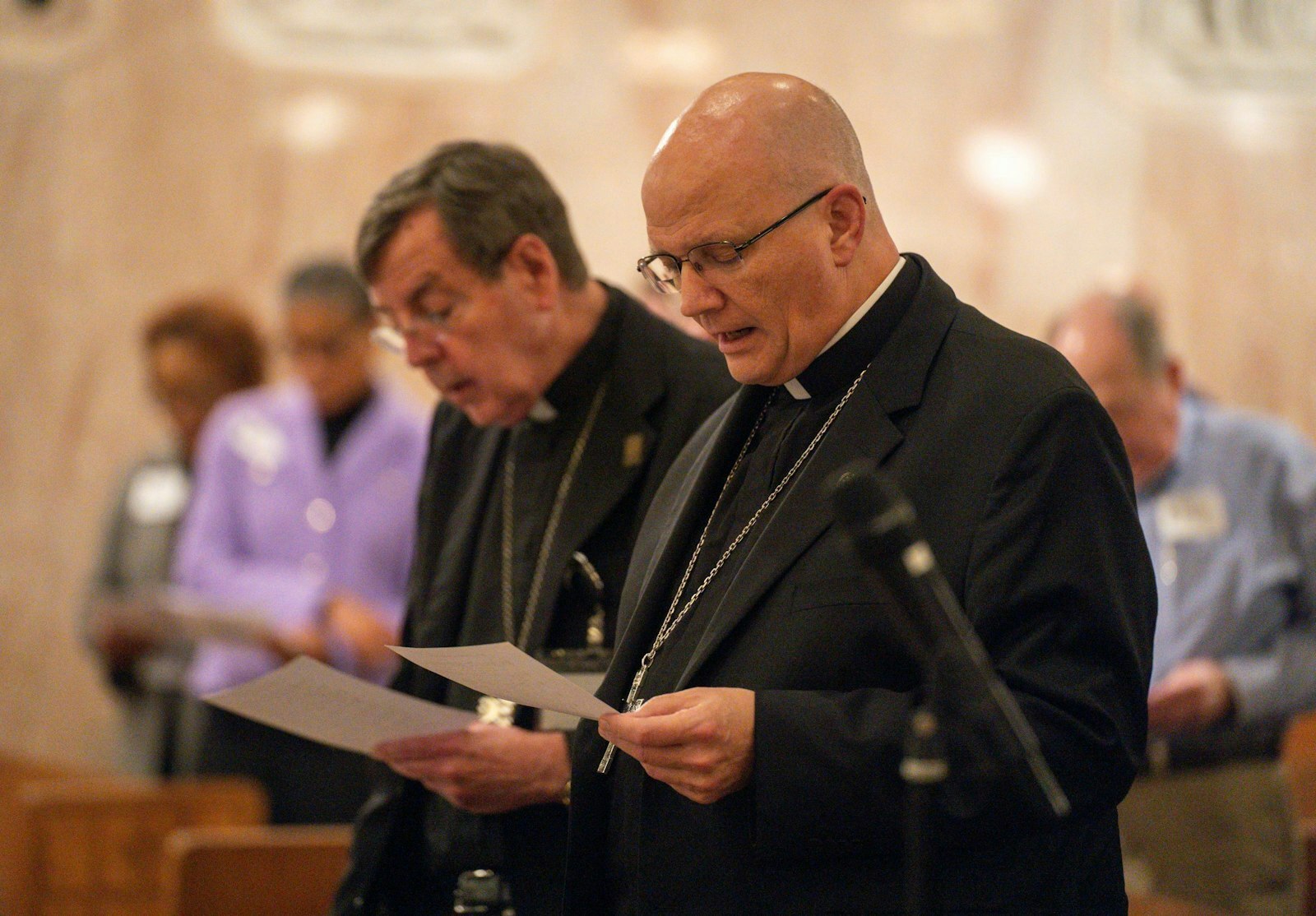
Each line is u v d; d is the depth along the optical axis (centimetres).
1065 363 407
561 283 541
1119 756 374
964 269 1273
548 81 1277
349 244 1279
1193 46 1282
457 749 489
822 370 429
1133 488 401
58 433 1262
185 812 828
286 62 1275
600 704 385
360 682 466
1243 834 754
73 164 1266
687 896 405
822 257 412
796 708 380
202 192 1272
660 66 1280
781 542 409
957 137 1276
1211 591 766
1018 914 381
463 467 586
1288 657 752
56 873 813
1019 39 1277
